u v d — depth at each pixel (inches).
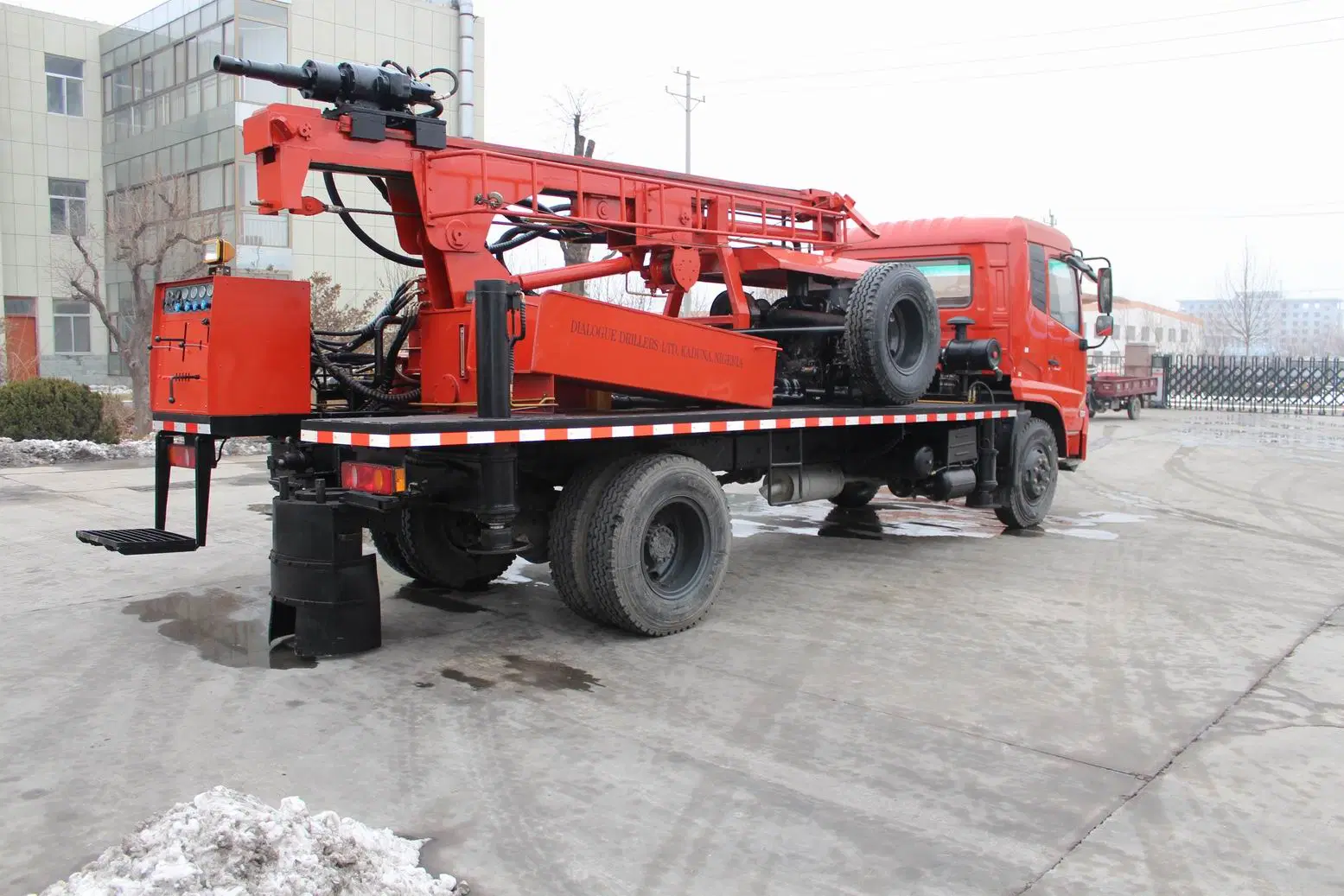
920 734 163.3
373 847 119.2
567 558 215.3
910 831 130.3
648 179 272.8
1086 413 396.2
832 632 224.8
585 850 124.7
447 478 200.5
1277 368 1332.4
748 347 254.5
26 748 155.3
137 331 688.4
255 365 213.3
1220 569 292.8
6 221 1149.7
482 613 240.8
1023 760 153.1
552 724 167.2
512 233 263.4
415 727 165.6
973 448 329.7
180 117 1071.0
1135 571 289.0
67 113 1188.5
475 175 236.2
